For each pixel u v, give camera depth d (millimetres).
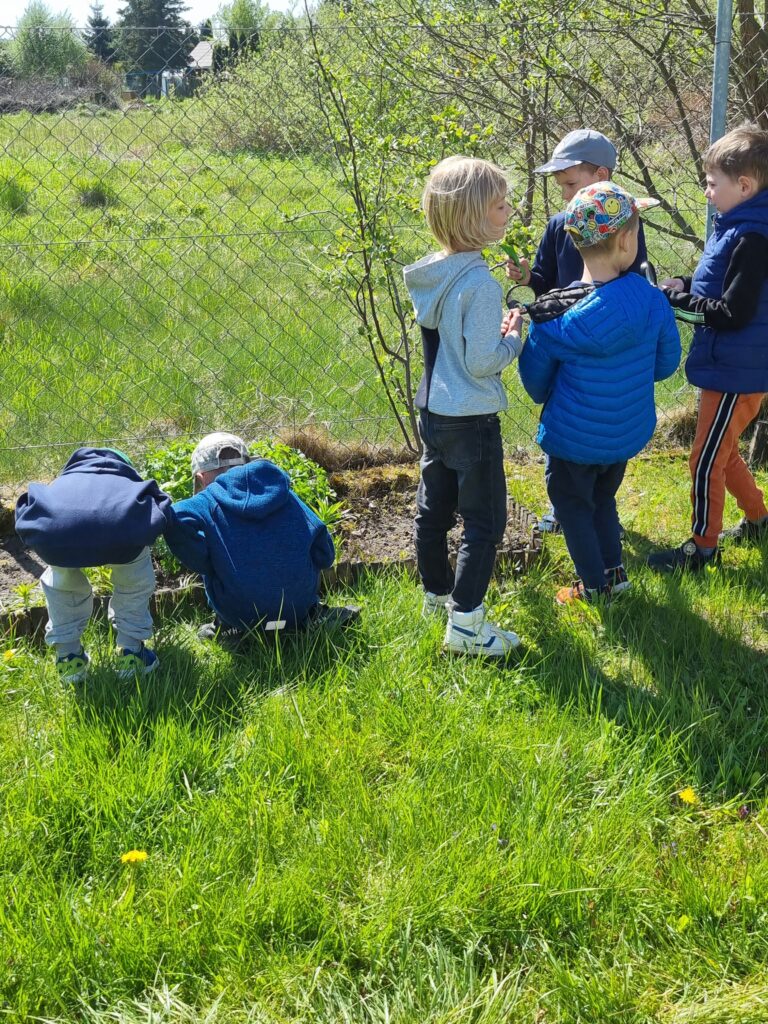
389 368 4871
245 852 2508
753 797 2797
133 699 3043
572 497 3619
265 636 3428
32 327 6680
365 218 4406
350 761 2846
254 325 6797
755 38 5066
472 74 5203
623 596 3789
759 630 3668
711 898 2393
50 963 2164
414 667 3328
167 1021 2098
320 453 5066
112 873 2477
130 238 8109
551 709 3111
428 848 2512
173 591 3734
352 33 4965
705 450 3963
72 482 3066
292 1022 2107
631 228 3303
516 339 3260
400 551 4234
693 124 5508
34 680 3229
